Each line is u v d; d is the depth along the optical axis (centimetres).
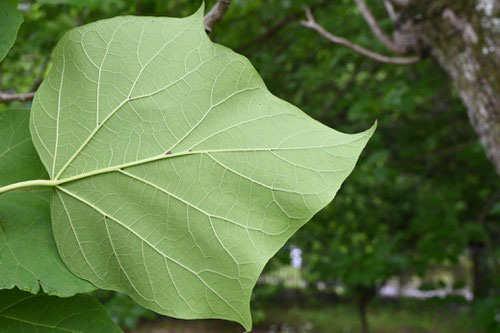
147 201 51
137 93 51
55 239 51
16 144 52
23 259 50
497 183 312
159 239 51
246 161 51
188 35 51
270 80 221
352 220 379
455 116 261
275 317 553
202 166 51
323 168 51
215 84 51
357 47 125
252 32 230
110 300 193
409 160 253
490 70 101
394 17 125
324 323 549
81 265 51
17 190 52
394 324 562
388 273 200
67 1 116
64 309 52
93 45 51
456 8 104
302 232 334
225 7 67
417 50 123
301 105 219
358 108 166
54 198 51
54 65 50
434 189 361
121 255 51
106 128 51
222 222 51
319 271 223
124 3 151
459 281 210
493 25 100
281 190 51
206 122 51
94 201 51
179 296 51
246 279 51
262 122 51
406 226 383
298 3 205
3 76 175
